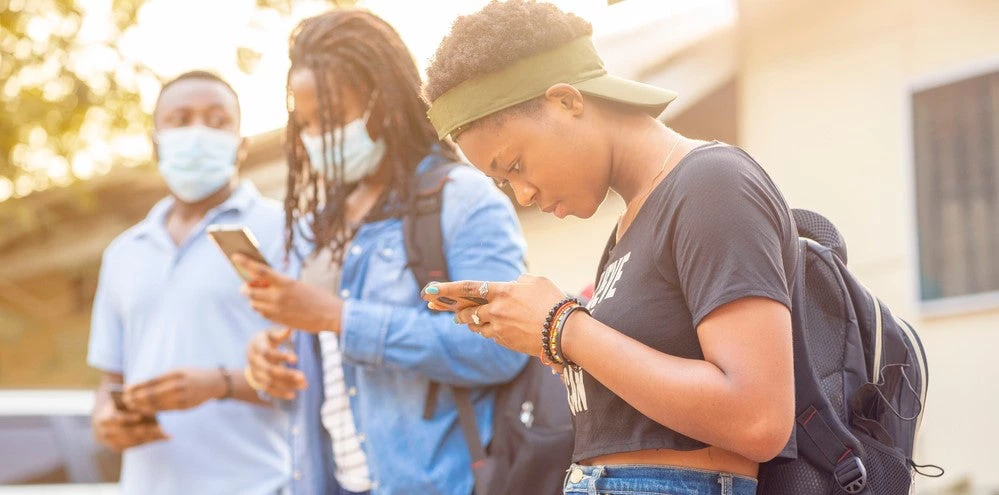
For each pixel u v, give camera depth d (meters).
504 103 2.55
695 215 2.37
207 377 4.45
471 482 3.68
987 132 9.49
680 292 2.44
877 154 9.83
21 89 10.29
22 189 11.93
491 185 3.95
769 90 10.22
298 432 4.05
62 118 10.41
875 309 2.66
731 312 2.29
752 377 2.26
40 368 13.94
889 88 9.79
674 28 9.33
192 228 5.07
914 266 9.68
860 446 2.48
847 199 9.96
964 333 9.55
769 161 10.23
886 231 9.80
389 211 3.95
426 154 4.01
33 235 12.70
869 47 9.88
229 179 5.10
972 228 9.55
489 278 3.74
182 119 5.11
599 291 2.61
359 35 3.98
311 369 4.07
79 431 8.17
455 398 3.71
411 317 3.71
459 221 3.82
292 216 4.18
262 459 4.70
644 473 2.47
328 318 3.72
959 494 9.20
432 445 3.70
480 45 2.55
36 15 10.10
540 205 2.64
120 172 11.72
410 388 3.75
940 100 9.68
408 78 3.99
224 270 4.83
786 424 2.27
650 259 2.47
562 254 10.23
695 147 2.53
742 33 10.17
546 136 2.55
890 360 2.66
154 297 4.91
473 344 3.63
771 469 2.51
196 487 4.68
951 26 9.62
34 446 8.02
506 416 3.64
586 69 2.59
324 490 3.98
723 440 2.29
